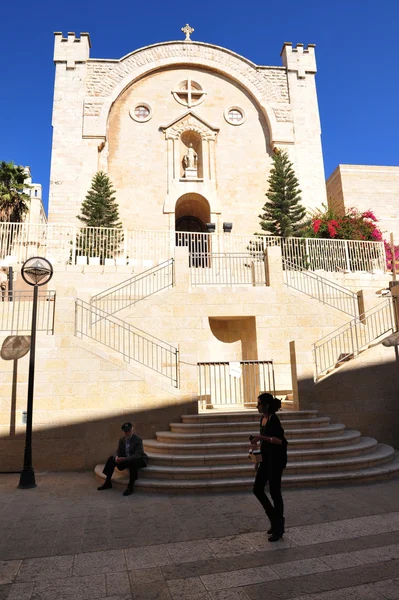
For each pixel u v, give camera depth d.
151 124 25.22
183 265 13.23
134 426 9.73
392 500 6.77
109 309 13.78
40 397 9.63
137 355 12.31
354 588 3.96
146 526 5.82
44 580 4.27
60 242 16.97
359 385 10.68
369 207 29.84
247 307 13.16
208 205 24.53
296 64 27.19
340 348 13.15
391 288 12.52
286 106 26.30
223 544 5.12
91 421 9.66
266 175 25.50
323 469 8.01
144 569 4.49
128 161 24.48
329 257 17.45
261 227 23.03
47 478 8.84
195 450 8.43
